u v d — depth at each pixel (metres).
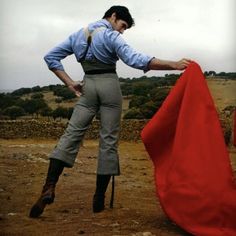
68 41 4.86
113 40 4.59
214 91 41.59
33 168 9.22
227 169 4.01
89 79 4.74
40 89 84.00
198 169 4.01
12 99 56.62
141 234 3.93
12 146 17.38
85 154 15.25
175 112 4.36
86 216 4.57
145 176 9.03
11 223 4.22
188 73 4.35
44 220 4.36
